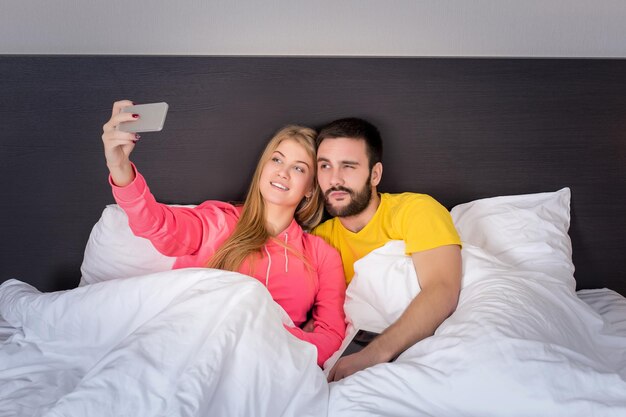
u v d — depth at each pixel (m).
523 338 1.24
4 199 2.06
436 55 2.11
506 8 2.10
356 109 2.06
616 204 2.17
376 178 1.87
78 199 2.05
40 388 1.27
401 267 1.66
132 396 1.03
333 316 1.73
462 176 2.11
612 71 2.12
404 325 1.49
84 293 1.48
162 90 2.02
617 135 2.14
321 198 1.92
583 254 2.18
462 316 1.40
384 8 2.08
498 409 1.14
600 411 1.09
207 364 1.10
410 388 1.20
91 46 2.06
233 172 2.04
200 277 1.43
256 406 1.15
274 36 2.07
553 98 2.11
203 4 2.04
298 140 1.85
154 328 1.18
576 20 2.12
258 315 1.30
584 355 1.25
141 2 2.04
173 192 2.04
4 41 2.05
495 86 2.09
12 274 2.08
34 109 2.03
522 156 2.12
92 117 2.03
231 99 2.02
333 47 2.09
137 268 1.78
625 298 2.04
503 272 1.59
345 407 1.17
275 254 1.77
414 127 2.08
